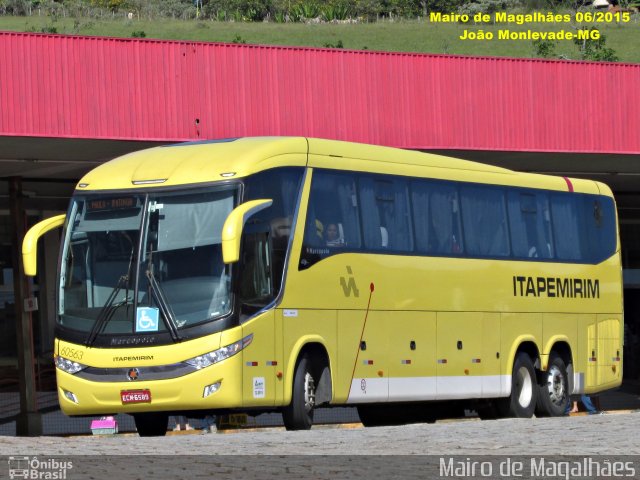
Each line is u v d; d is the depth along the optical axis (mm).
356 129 60781
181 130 57250
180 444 28516
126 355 37531
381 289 42969
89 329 38156
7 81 53906
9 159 62062
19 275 69812
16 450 25625
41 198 80438
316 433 33312
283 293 38688
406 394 43969
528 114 64625
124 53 56188
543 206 52000
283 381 38531
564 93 65562
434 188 46219
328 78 60281
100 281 38469
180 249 37781
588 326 53969
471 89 63375
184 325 37156
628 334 98250
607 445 26359
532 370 50531
